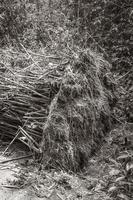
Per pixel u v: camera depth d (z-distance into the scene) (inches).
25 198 122.5
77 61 159.5
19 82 159.3
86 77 158.2
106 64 180.9
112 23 227.8
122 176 127.6
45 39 233.0
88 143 148.3
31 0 268.8
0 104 155.5
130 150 145.6
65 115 144.3
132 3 223.3
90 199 123.3
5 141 160.4
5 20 245.4
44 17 249.9
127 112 171.5
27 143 148.4
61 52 185.8
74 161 139.9
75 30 237.0
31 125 147.3
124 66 212.5
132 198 121.9
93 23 234.5
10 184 129.8
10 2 248.8
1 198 122.4
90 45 225.6
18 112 153.6
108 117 165.0
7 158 148.4
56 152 139.7
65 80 149.6
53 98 149.7
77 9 251.9
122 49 214.8
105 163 142.6
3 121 156.5
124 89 193.5
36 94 152.0
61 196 124.2
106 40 225.6
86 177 136.1
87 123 148.5
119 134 159.9
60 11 258.7
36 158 145.8
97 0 235.0
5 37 241.1
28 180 131.1
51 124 141.9
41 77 155.1
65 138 140.7
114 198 122.8
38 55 181.5
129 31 217.0
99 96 161.8
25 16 249.9
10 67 173.6
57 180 131.6
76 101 148.6
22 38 237.9
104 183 130.0
